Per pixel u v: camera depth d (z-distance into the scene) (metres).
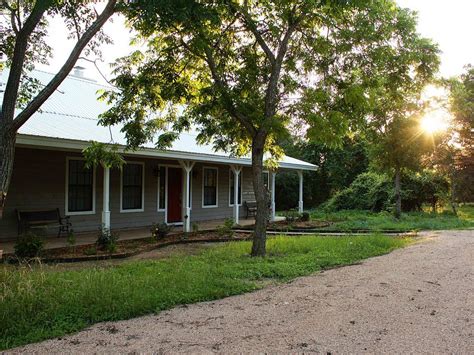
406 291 6.12
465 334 4.33
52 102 13.32
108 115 9.34
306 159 31.75
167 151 12.66
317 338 4.22
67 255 9.13
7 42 7.46
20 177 11.38
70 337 4.27
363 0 7.82
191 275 6.78
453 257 9.09
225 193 19.59
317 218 20.31
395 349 3.94
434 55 9.14
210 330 4.47
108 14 6.65
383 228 15.33
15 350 3.92
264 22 9.04
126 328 4.54
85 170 13.13
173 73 9.45
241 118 9.18
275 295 5.94
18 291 5.13
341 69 9.54
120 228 14.17
